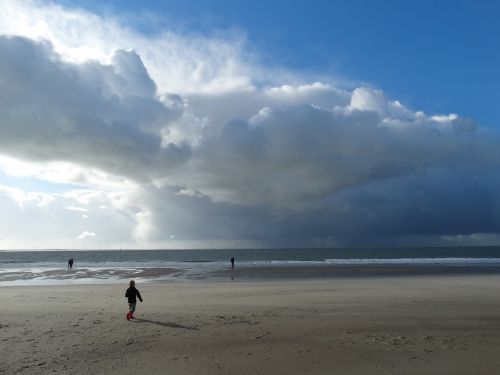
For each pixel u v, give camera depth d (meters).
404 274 33.34
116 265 56.97
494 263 55.81
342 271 37.94
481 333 10.25
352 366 7.57
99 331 10.59
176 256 121.81
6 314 13.31
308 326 11.09
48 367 7.58
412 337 9.81
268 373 7.21
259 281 27.45
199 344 9.20
